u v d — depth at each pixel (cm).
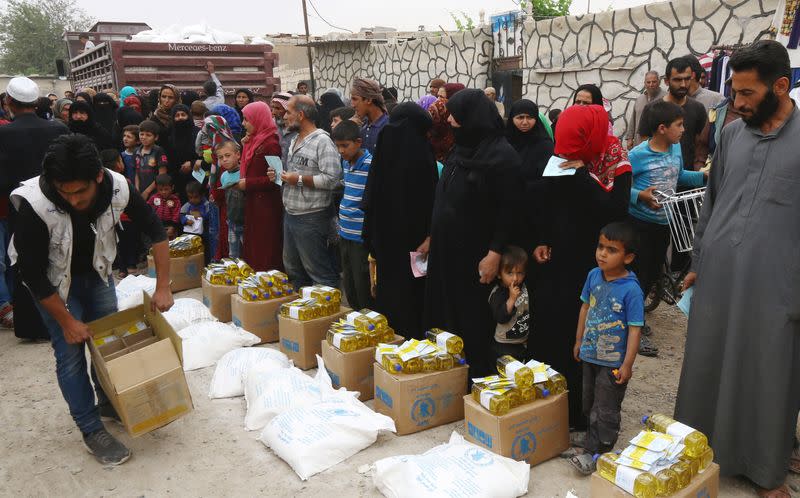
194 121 739
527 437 288
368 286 452
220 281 512
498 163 318
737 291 257
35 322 482
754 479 264
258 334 463
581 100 436
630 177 300
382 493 274
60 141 266
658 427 252
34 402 391
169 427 348
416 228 394
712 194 288
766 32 608
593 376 294
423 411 326
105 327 334
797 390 258
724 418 265
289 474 296
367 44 1341
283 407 340
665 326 488
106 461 313
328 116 741
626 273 278
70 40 1770
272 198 530
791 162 244
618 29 750
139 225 325
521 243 334
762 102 246
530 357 330
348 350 356
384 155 390
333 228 528
